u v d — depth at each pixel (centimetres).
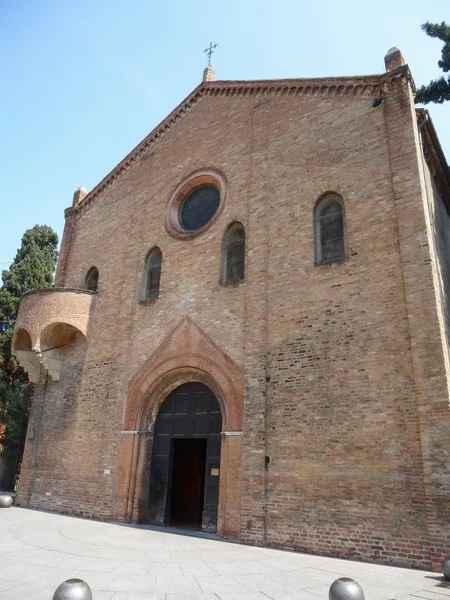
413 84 1369
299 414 1214
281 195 1474
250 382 1314
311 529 1108
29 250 3444
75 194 2244
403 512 1006
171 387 1545
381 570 930
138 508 1465
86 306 1841
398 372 1100
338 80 1475
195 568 894
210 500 1366
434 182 1511
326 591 759
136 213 1898
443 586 809
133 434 1536
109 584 756
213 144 1752
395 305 1153
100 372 1719
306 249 1357
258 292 1391
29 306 1834
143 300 1716
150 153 1978
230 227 1580
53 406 1831
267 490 1202
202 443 1842
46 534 1195
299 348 1271
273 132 1579
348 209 1321
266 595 729
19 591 698
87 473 1606
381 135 1332
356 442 1110
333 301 1256
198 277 1576
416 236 1167
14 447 2567
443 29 1481
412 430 1045
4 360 3014
